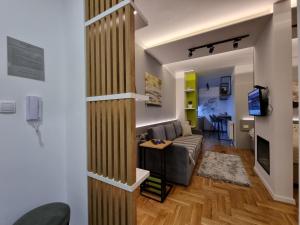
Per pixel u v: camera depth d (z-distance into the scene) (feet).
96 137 4.05
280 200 6.82
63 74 4.71
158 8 7.01
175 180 8.38
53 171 4.46
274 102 6.97
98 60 3.94
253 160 12.14
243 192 7.59
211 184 8.41
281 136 6.88
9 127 3.52
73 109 4.50
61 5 4.72
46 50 4.30
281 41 6.82
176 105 18.94
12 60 3.58
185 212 6.14
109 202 3.85
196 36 9.01
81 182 4.39
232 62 15.26
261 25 7.94
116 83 3.60
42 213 3.57
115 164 3.66
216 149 15.55
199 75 22.49
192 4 6.80
